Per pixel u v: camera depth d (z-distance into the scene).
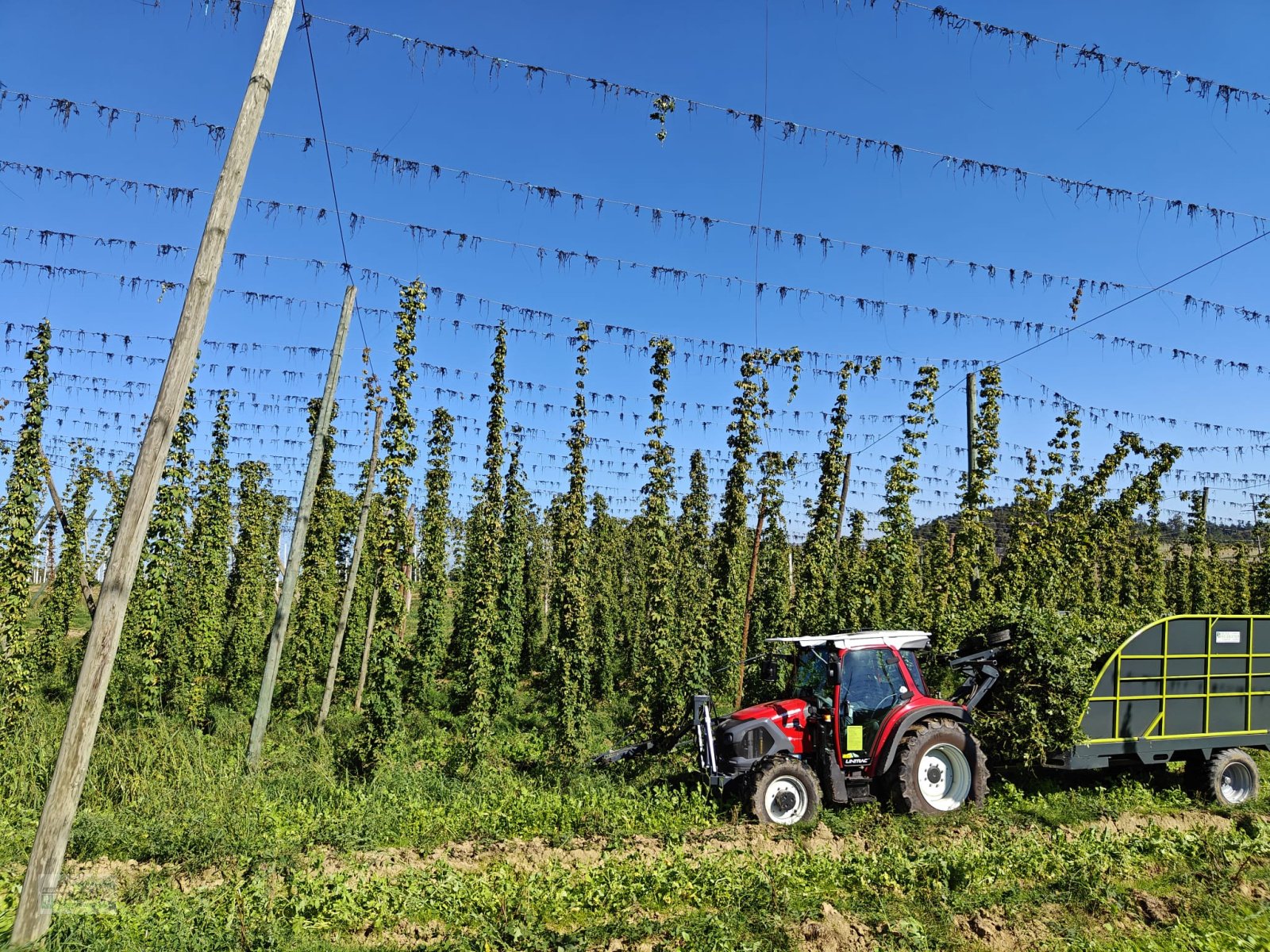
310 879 7.75
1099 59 9.36
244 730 14.68
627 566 29.41
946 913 7.14
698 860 8.30
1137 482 17.33
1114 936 6.75
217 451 17.92
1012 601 11.48
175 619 17.94
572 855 8.92
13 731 11.92
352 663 20.33
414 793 11.27
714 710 15.79
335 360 13.44
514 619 19.09
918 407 16.33
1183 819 9.84
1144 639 10.34
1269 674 10.77
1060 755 10.18
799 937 6.72
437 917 7.25
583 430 14.68
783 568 20.42
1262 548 25.80
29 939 5.88
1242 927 6.92
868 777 10.16
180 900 7.36
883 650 10.62
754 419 15.16
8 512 12.21
